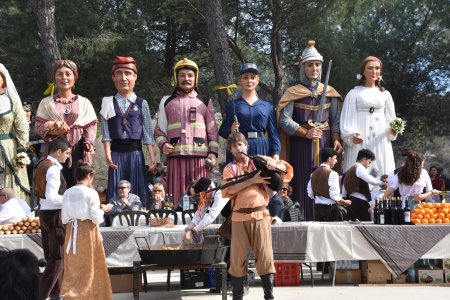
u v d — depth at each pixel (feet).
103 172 65.21
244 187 19.67
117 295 24.89
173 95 32.76
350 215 30.48
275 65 66.13
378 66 35.50
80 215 20.44
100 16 62.59
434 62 85.97
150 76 61.26
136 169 31.68
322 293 24.38
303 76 34.53
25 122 30.27
